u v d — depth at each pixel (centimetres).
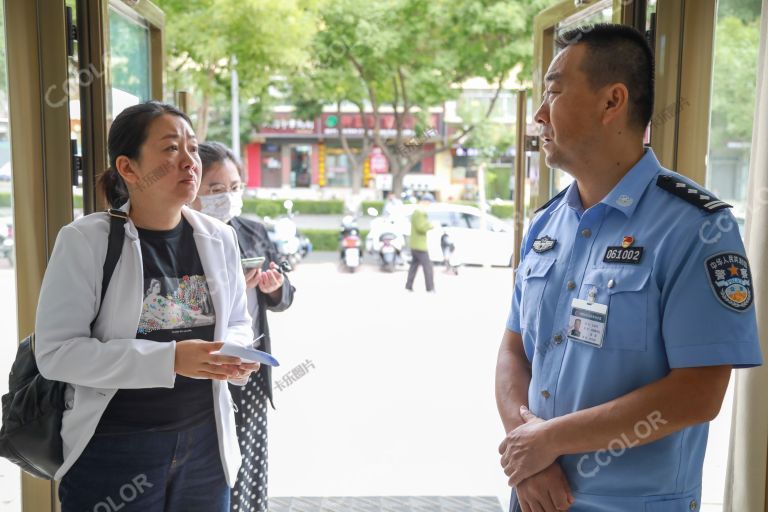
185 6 1078
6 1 222
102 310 166
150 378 158
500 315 805
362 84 1412
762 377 193
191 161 175
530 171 328
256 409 243
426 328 729
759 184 195
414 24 1252
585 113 142
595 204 147
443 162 2119
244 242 255
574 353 142
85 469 168
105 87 238
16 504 242
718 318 126
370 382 524
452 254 1180
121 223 170
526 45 1237
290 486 337
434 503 319
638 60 142
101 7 235
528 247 168
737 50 249
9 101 226
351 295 955
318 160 2384
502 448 146
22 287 233
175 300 173
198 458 177
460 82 1364
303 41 1150
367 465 365
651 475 136
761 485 194
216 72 1288
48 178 231
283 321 763
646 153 146
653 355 133
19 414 169
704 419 126
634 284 135
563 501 139
